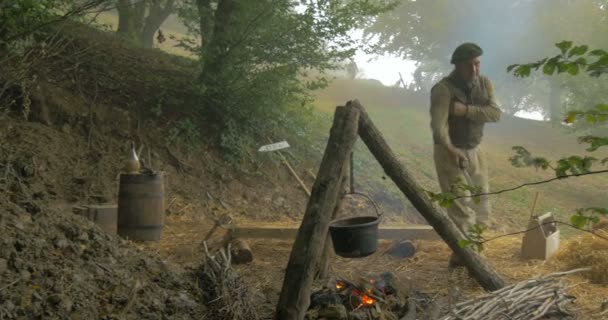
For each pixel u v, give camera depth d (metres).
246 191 10.80
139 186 7.58
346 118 5.07
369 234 5.50
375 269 6.70
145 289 4.50
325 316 4.48
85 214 7.72
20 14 8.02
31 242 4.38
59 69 10.85
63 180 9.24
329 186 4.77
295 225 8.98
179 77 12.37
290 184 11.38
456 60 6.62
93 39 12.61
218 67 11.48
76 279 4.23
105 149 10.20
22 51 9.02
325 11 11.33
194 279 5.00
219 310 4.50
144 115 11.05
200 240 7.99
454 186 3.34
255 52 11.27
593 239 6.84
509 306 4.54
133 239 7.57
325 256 5.77
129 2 15.59
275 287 5.74
